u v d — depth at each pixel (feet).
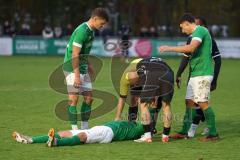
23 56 382.01
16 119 122.42
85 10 469.16
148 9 455.22
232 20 449.89
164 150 90.68
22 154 86.48
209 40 98.27
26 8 460.14
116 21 452.35
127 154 87.25
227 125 118.21
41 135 103.71
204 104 99.19
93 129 95.14
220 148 92.94
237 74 250.98
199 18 106.32
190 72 100.53
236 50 371.15
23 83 204.44
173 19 449.06
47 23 463.83
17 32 453.58
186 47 96.48
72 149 90.17
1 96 165.89
